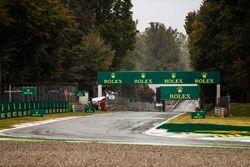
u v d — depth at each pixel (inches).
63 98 4485.7
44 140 1515.7
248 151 1227.2
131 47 7421.3
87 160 1026.7
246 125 2213.3
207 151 1214.3
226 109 3275.1
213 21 4606.3
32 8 4153.5
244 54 3740.2
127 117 3193.9
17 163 979.3
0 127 2069.4
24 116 3031.5
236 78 4183.1
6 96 3462.1
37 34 4256.9
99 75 4677.7
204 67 4832.7
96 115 3528.5
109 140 1536.7
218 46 4466.0
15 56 4397.1
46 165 954.1
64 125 2273.6
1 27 4037.9
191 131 1911.9
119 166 944.9
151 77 4542.3
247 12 3624.5
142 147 1300.4
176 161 1021.2
